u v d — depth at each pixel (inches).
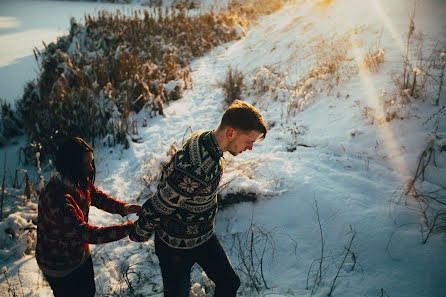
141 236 66.5
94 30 381.7
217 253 73.2
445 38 191.9
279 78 226.7
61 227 65.6
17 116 240.5
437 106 141.1
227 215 119.6
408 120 137.6
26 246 121.3
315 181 119.0
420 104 143.9
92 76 261.7
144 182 153.9
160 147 192.7
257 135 63.1
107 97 224.7
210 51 385.7
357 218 103.0
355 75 185.8
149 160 174.7
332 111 164.9
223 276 73.4
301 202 113.6
